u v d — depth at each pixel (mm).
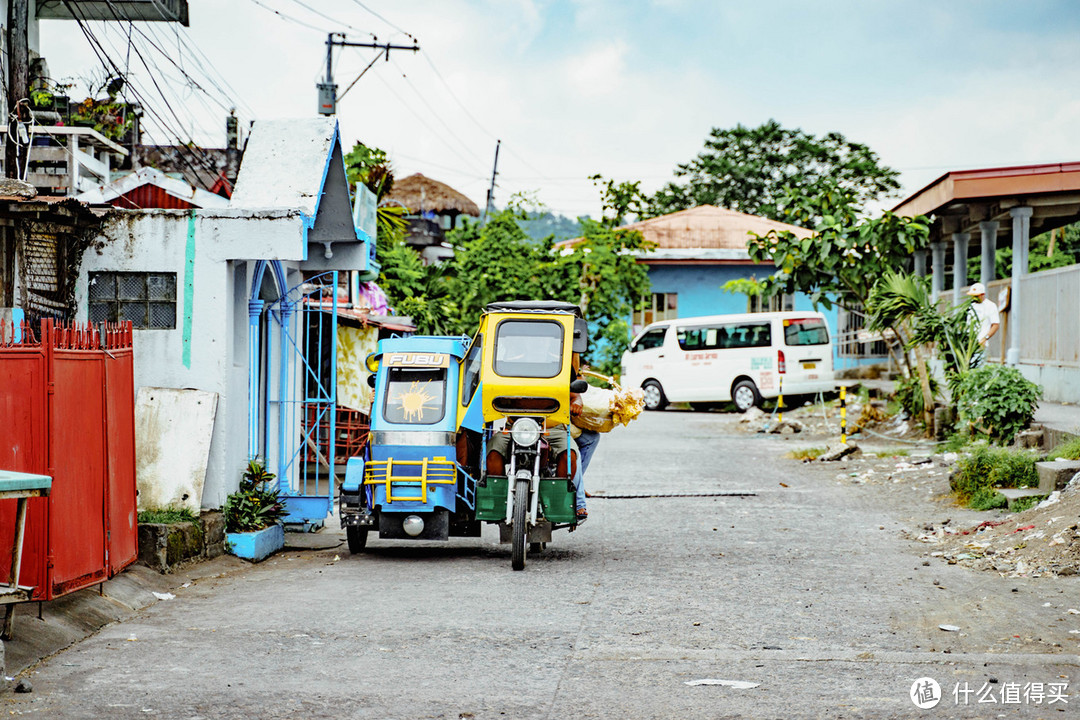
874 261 22031
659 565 9836
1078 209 22156
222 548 10055
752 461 18578
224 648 6738
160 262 10070
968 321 18734
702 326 30234
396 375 10602
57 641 6730
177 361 10094
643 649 6762
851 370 31359
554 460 10211
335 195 12039
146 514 9516
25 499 6164
